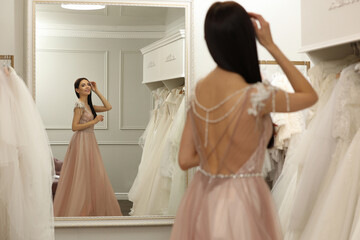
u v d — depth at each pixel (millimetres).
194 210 1812
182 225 1846
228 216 1712
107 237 3559
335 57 2646
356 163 2162
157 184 3639
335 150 2354
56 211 3520
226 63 1735
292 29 3748
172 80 3658
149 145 3646
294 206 2473
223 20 1699
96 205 3572
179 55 3648
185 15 3639
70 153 3555
